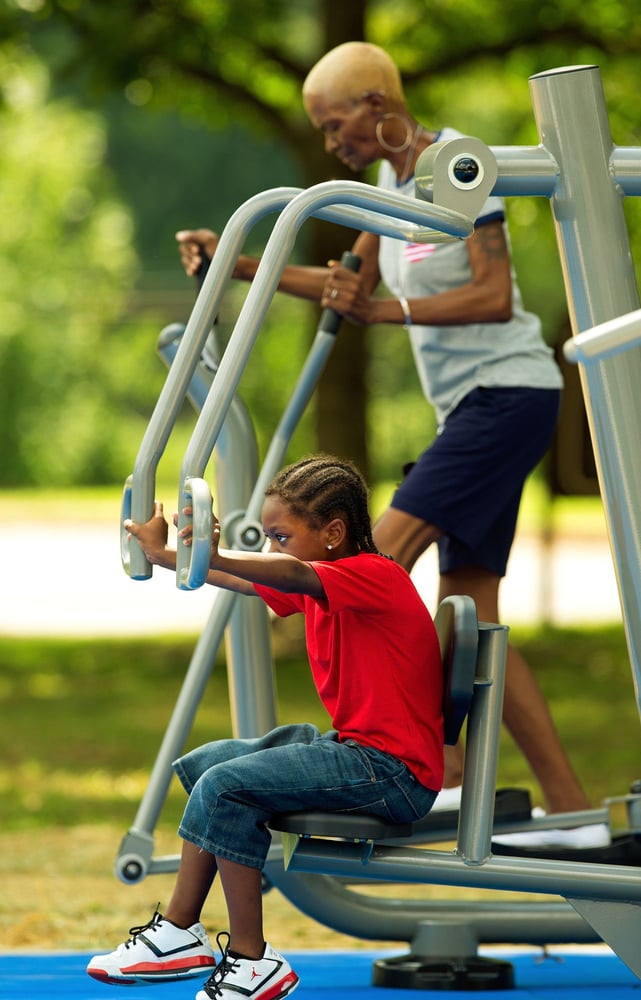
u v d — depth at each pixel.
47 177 108.00
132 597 64.12
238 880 9.93
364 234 14.95
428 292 13.96
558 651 45.12
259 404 77.88
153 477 9.48
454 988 12.75
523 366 13.92
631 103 41.31
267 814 9.94
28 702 37.38
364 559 10.15
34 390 114.88
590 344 8.24
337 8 40.22
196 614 57.53
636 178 10.26
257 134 44.53
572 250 10.32
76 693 38.69
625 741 30.91
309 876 12.91
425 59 43.00
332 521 10.30
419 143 13.84
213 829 9.88
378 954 14.39
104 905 17.73
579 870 10.27
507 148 10.30
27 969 13.38
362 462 41.62
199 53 39.50
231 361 9.22
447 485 13.62
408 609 10.16
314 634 10.45
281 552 10.48
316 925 16.81
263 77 44.41
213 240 13.57
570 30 40.41
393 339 101.19
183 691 12.88
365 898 13.16
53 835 22.73
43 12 37.75
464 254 13.82
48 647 47.56
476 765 10.20
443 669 10.27
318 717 32.88
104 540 87.62
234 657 13.47
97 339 115.06
